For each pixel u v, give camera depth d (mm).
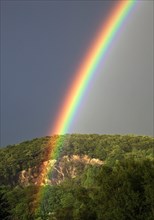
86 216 49844
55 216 61781
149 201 44281
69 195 94188
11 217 87312
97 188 51562
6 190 106562
